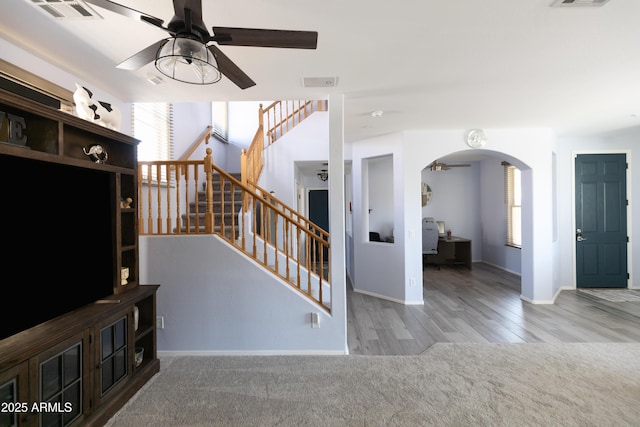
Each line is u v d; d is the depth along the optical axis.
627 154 5.41
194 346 3.21
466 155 7.54
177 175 3.24
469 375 2.70
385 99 3.37
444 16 1.92
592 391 2.43
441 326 3.91
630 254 5.46
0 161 1.65
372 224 7.35
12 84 1.78
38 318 1.84
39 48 2.26
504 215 7.33
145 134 4.09
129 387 2.40
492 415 2.17
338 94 3.18
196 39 1.57
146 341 2.80
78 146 2.32
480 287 5.80
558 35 2.13
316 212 8.80
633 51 2.36
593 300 4.88
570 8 1.84
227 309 3.20
